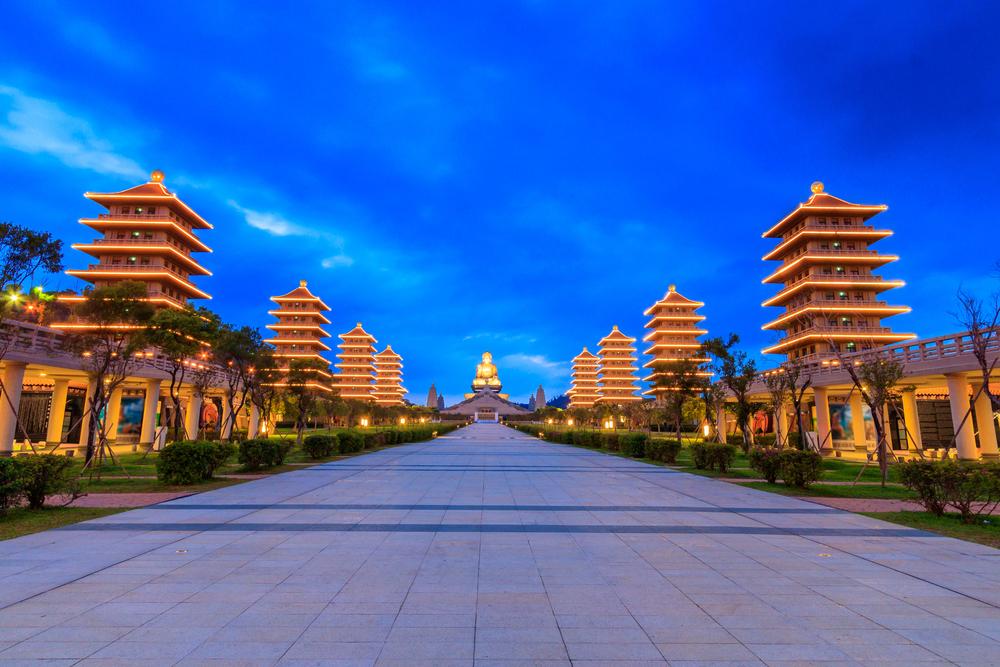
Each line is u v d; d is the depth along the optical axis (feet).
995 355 77.51
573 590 21.33
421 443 170.19
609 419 273.33
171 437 137.18
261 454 71.51
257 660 14.96
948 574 23.89
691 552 27.76
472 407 632.38
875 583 22.56
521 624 17.74
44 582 21.83
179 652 15.40
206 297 232.73
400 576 23.02
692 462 94.12
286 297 314.14
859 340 184.14
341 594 20.59
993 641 16.63
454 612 18.80
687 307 316.40
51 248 53.06
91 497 45.91
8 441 84.17
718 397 121.70
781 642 16.46
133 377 113.60
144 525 33.88
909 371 94.43
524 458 100.78
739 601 20.17
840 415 141.08
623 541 30.30
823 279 191.01
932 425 132.77
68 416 121.80
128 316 71.61
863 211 194.70
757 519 37.55
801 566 25.14
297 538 30.37
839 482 64.18
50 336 89.51
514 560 25.86
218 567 24.21
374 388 439.63
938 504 38.91
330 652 15.51
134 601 19.63
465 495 48.70
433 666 14.69
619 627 17.57
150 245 207.10
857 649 15.98
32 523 34.30
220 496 47.14
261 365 119.85
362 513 38.86
